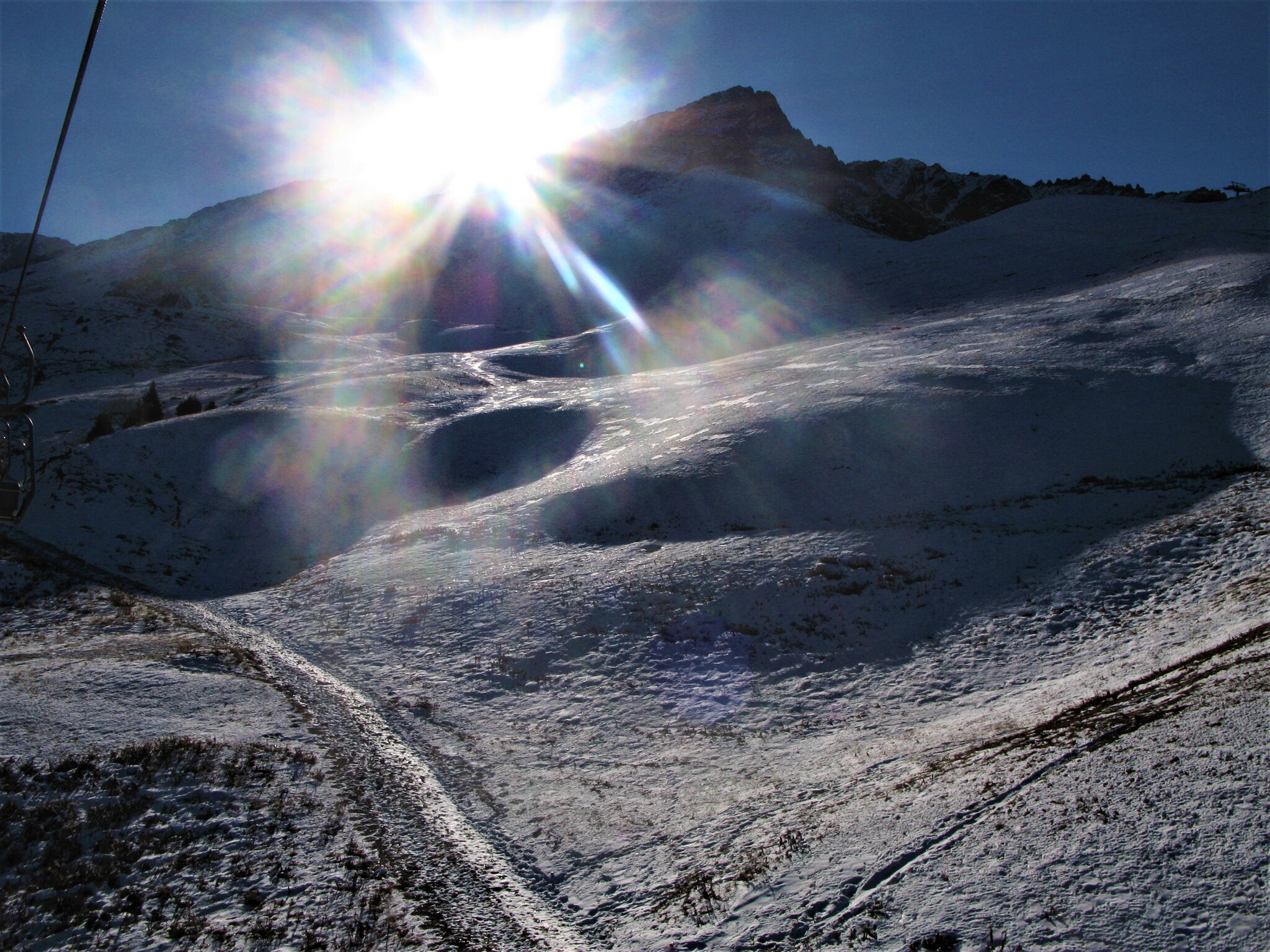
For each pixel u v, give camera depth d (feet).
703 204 481.46
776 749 54.85
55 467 131.03
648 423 150.51
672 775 52.49
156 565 112.37
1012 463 103.40
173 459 141.28
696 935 31.19
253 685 68.13
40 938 32.48
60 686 62.75
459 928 34.83
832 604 77.61
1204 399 110.63
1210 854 24.81
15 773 45.37
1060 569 76.33
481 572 98.07
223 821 42.83
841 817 38.52
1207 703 35.73
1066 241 293.43
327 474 144.25
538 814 47.50
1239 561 67.36
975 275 275.18
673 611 79.66
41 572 100.73
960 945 24.58
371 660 77.66
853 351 178.60
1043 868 27.20
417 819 45.93
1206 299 157.89
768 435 119.96
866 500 100.89
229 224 640.58
